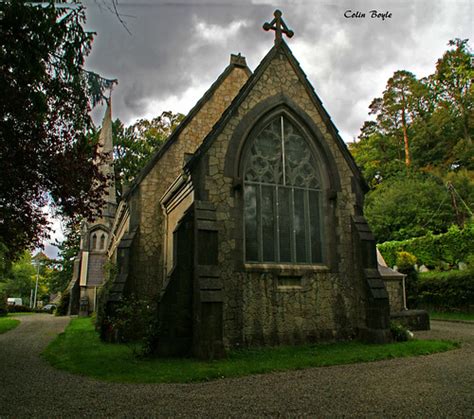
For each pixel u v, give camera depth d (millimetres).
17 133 9688
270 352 10867
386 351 10711
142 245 16094
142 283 15680
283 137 13461
